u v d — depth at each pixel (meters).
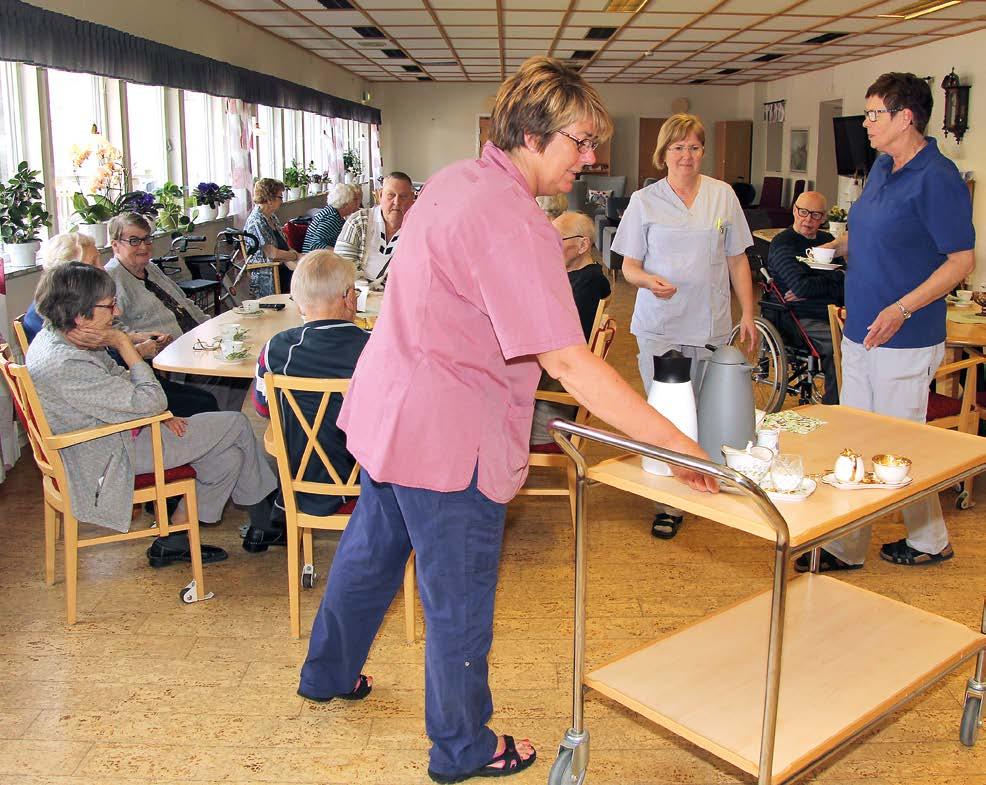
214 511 3.07
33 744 2.21
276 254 6.72
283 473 2.61
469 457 1.75
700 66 13.81
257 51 10.32
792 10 8.71
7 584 3.07
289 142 12.99
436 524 1.80
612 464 1.89
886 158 2.83
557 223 3.39
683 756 2.19
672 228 3.28
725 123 17.09
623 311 8.81
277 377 2.47
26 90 5.53
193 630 2.78
